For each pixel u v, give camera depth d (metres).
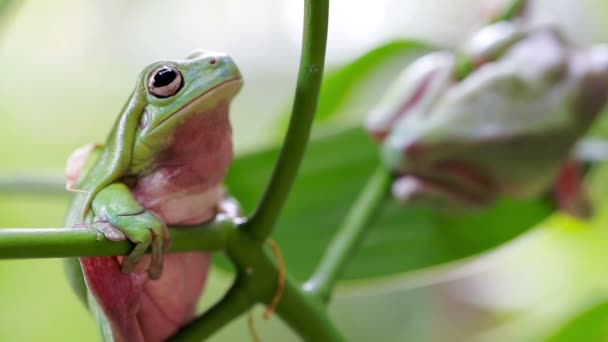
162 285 0.34
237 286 0.35
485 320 0.71
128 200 0.32
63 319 0.62
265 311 0.36
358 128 0.48
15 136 0.68
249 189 0.47
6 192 0.44
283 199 0.34
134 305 0.33
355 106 0.58
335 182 0.48
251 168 0.47
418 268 0.48
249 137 0.71
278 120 0.52
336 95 0.55
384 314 0.70
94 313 0.33
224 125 0.34
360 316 0.70
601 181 0.60
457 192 0.45
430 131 0.44
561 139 0.44
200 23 0.71
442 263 0.48
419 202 0.45
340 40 0.66
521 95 0.44
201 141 0.33
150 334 0.35
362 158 0.48
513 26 0.45
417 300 0.71
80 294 0.34
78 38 0.68
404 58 0.55
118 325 0.33
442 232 0.48
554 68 0.44
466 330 0.71
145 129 0.33
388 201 0.45
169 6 0.70
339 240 0.43
